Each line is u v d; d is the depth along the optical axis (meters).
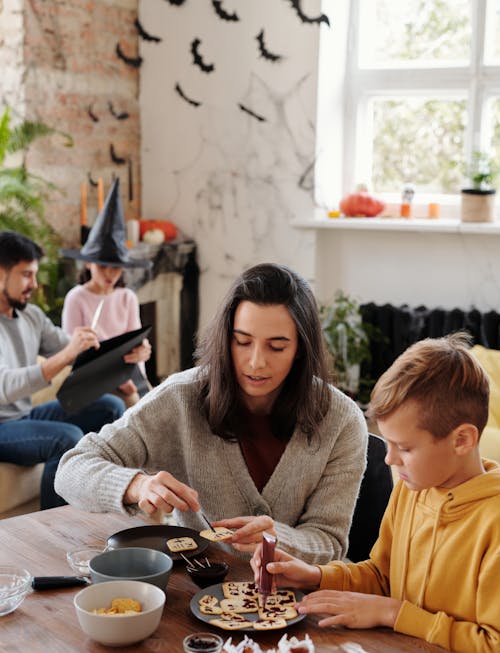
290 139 4.34
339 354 4.26
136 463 1.70
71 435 2.76
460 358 1.27
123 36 4.52
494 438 2.80
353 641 1.23
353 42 4.40
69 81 4.19
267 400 1.68
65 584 1.37
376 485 1.83
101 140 4.44
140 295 4.35
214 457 1.68
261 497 1.68
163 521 2.71
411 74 4.30
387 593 1.45
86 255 3.39
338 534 1.63
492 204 4.09
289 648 1.18
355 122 4.48
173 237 4.62
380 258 4.38
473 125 4.21
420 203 4.42
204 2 4.43
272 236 4.49
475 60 4.15
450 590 1.30
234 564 1.48
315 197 4.35
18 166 4.00
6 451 2.77
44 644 1.19
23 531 1.59
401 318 4.21
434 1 4.23
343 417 1.69
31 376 2.79
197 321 4.77
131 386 3.18
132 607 1.23
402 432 1.27
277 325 1.54
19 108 3.97
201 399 1.69
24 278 2.92
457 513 1.30
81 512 1.69
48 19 4.02
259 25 4.31
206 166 4.59
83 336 2.82
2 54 3.97
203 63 4.49
